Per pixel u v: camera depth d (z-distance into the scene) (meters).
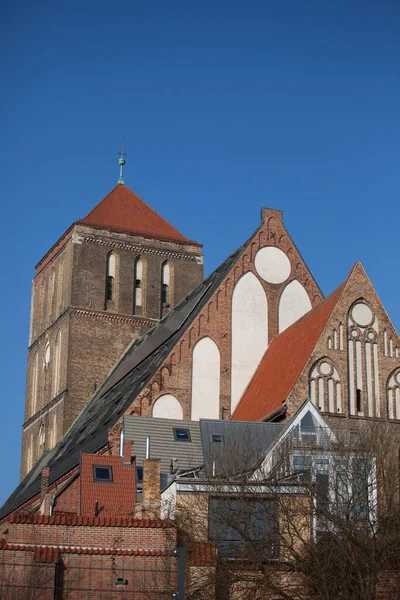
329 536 46.06
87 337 101.06
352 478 48.84
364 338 66.81
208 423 60.72
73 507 62.31
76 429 93.50
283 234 80.00
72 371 99.56
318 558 45.41
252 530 47.03
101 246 104.25
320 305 71.19
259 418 66.06
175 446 62.59
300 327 72.19
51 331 105.94
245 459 52.50
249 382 74.88
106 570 41.53
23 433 109.62
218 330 75.50
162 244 106.88
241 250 79.31
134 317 103.19
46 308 109.38
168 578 41.31
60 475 71.62
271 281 78.38
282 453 50.75
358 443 51.62
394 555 45.91
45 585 40.41
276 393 66.81
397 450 52.88
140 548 43.31
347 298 67.25
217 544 47.00
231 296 76.75
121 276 104.12
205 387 73.75
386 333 67.44
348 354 66.12
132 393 76.69
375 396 65.88
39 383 107.75
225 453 54.66
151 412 71.75
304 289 79.19
